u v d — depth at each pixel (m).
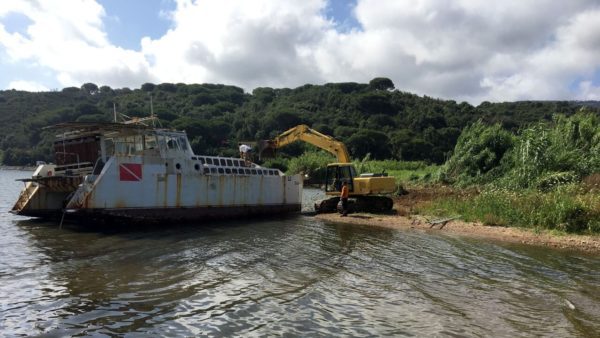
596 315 7.59
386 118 95.94
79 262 10.62
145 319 7.07
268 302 7.99
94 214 14.93
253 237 14.66
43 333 6.42
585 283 9.56
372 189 21.27
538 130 25.47
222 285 8.97
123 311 7.39
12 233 14.46
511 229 15.98
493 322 7.18
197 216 17.95
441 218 18.53
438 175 32.66
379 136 79.31
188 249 12.40
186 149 18.36
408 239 14.59
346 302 8.07
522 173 23.28
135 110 84.44
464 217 18.19
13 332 6.42
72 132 17.44
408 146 78.25
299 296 8.36
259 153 23.98
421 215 20.11
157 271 9.93
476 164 30.14
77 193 14.91
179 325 6.86
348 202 21.44
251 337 6.46
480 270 10.57
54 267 10.06
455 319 7.29
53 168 17.95
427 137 85.81
